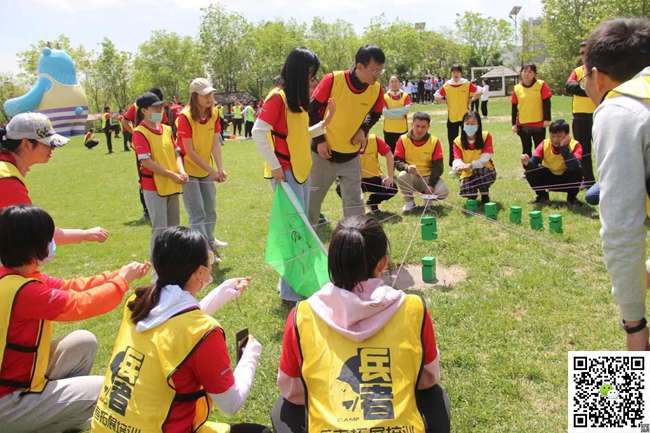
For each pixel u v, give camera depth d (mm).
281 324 4473
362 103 5383
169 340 2357
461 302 4555
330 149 5539
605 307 4324
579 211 6934
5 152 3467
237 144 21438
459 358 3742
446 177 9938
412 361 2166
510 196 7945
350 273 2234
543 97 9062
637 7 24812
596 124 2137
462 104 10562
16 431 2816
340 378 2107
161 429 2340
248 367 2664
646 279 2156
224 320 4598
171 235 2506
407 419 2047
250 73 55062
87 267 6594
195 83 5879
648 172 2057
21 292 2711
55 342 3189
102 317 4926
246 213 8656
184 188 6176
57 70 7293
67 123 7449
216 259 6176
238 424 2676
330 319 2217
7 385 2770
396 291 2281
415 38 52719
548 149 7203
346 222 2381
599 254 5457
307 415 2146
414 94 39375
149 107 5559
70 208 10578
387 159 7336
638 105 2029
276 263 4699
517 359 3689
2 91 49812
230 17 52562
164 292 2482
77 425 2959
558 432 3018
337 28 54969
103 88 52250
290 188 4695
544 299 4516
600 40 2227
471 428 3102
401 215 7453
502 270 5227
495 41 59125
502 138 14586
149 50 51406
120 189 12445
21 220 2738
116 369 2439
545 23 37469
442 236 6332
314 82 4676
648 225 5887
